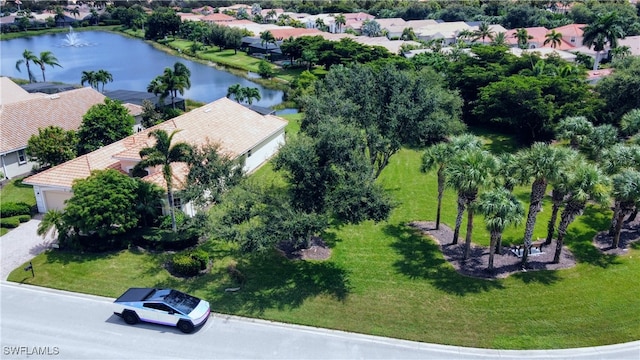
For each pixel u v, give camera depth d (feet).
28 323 79.30
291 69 341.62
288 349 74.28
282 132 172.24
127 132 153.48
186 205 117.19
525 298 87.20
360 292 89.10
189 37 457.27
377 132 117.50
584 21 447.83
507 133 193.57
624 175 99.96
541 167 89.66
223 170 102.94
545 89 185.16
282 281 92.12
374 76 136.15
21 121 151.12
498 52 225.35
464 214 122.52
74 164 121.80
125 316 79.36
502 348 75.41
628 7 438.40
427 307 84.84
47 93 231.50
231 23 516.73
